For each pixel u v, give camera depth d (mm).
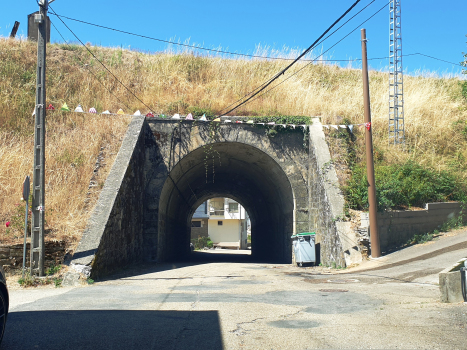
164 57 22219
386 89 21312
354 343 4281
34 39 23312
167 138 15812
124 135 14781
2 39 21750
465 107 18656
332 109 17656
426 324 4934
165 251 17891
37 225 9625
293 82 20312
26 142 14383
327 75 23422
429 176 14195
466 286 5969
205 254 32469
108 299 7160
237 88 19594
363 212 12602
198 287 8828
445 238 12445
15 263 9742
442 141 17203
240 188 25703
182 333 4754
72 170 13156
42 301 6977
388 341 4309
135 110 17297
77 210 11664
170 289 8523
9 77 18141
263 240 25109
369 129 12234
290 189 16547
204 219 49500
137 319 5477
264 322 5289
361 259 11703
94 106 17500
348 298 6984
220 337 4578
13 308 6316
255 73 21578
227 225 51375
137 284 9438
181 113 16703
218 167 20594
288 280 9992
